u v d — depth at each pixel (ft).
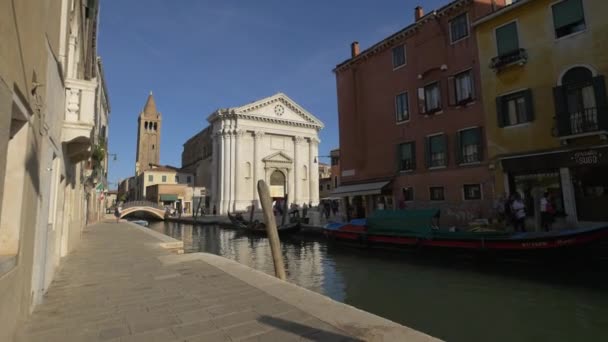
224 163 162.30
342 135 79.46
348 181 77.25
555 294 27.96
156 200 192.03
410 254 45.73
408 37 65.77
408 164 64.54
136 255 32.65
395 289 32.58
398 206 64.90
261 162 168.25
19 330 12.33
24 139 12.18
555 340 20.42
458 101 56.65
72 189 35.17
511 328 22.47
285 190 174.29
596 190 40.45
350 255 50.47
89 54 49.62
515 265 35.78
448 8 57.88
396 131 66.85
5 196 11.72
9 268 10.48
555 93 43.70
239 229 100.07
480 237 38.19
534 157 45.21
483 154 52.11
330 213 104.88
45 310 15.61
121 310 15.69
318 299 16.85
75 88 24.06
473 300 28.25
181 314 15.02
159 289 19.45
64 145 25.41
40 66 13.69
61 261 28.99
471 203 53.26
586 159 40.47
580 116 41.68
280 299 16.93
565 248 32.40
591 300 26.18
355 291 32.58
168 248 41.11
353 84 77.15
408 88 65.16
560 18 44.37
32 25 12.14
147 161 268.62
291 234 77.77
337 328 12.87
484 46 52.54
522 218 42.06
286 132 176.35
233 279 21.67
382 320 13.55
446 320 24.49
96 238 49.37
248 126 166.40
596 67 40.86
